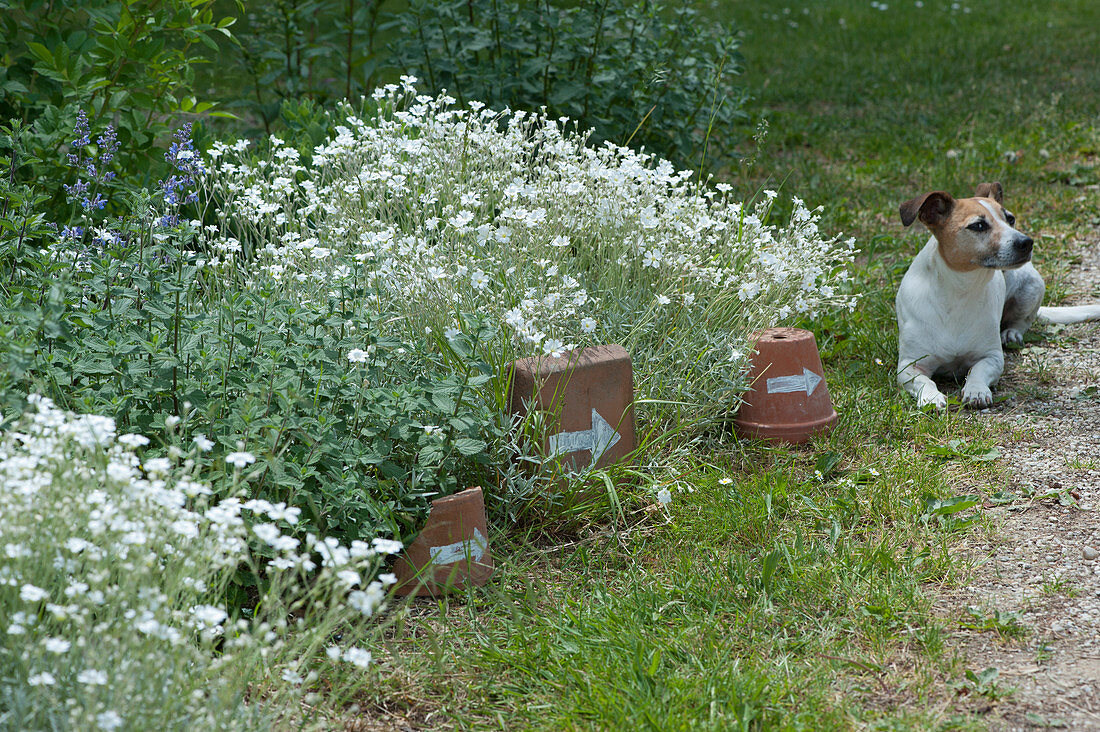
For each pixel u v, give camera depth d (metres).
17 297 3.05
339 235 3.97
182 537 2.38
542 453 3.39
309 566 2.30
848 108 10.18
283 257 3.62
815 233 4.49
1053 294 5.61
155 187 4.24
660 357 3.90
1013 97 9.90
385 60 6.45
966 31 13.65
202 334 3.07
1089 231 6.52
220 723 2.09
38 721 2.03
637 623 2.85
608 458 3.55
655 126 6.36
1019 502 3.56
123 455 2.40
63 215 4.39
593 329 3.58
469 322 3.24
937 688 2.58
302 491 2.79
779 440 4.02
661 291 3.99
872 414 4.23
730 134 7.02
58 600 2.19
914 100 10.23
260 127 6.75
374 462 2.92
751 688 2.53
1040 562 3.17
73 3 4.78
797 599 2.99
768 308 4.15
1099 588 3.00
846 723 2.45
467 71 6.14
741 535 3.37
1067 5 15.10
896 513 3.47
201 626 2.18
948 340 4.55
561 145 4.34
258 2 6.98
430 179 4.19
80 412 2.84
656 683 2.58
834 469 3.84
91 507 2.31
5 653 2.05
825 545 3.29
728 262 4.31
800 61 12.33
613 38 6.52
